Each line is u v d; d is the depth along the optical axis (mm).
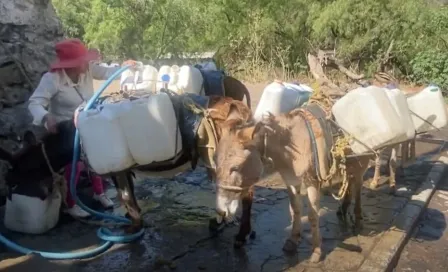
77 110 5109
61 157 5516
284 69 18516
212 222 5672
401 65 18156
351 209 6410
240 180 4309
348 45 18375
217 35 19984
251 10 19516
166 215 6172
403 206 6652
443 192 7535
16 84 6578
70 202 5961
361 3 18047
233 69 18906
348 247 5379
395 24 18078
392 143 5211
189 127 4980
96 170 4789
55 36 7141
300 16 19078
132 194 5453
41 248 5309
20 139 6551
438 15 18156
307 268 4973
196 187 7129
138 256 5172
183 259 5129
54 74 5711
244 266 4992
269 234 5691
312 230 5039
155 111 4746
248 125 4531
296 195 5160
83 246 5383
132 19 20062
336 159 5012
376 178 7203
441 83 16016
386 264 5117
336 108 5172
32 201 5539
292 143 4719
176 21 20016
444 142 9727
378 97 5094
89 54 5859
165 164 5090
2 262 4957
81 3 22875
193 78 6141
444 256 5797
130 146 4758
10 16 6547
